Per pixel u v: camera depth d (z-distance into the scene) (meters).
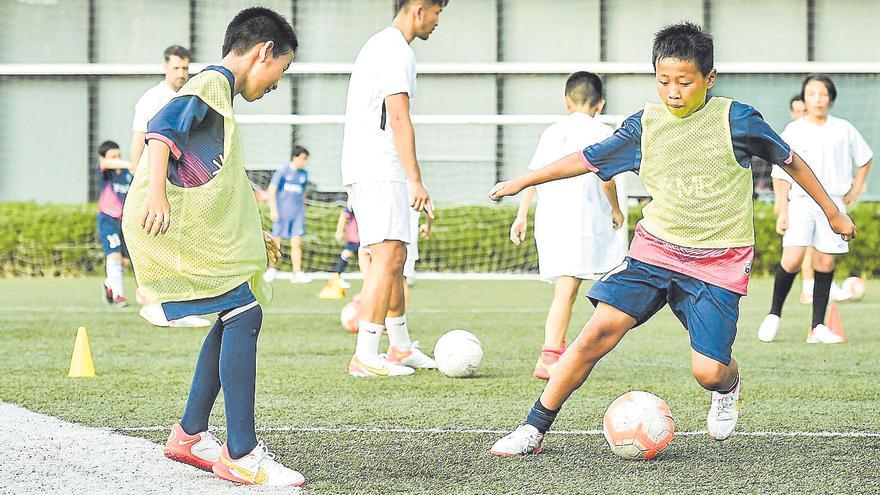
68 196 21.84
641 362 8.42
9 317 11.87
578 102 7.93
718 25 21.80
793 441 5.25
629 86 21.89
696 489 4.27
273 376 7.55
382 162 7.34
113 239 13.00
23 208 19.66
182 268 4.27
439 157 20.38
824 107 10.01
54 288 16.09
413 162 7.03
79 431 5.46
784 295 9.92
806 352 9.10
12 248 18.84
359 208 7.45
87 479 4.42
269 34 4.57
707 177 4.75
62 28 21.88
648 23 21.84
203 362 4.53
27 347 9.24
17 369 7.89
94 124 21.81
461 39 21.84
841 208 10.10
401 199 7.43
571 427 5.61
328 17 21.95
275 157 20.39
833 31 21.64
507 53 21.86
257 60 4.57
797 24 21.69
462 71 20.16
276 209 16.86
